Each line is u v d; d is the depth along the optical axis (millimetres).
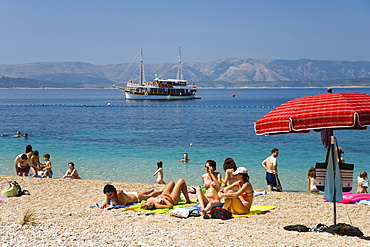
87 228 8938
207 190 11508
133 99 159875
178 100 159750
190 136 40875
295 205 12016
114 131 46500
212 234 8336
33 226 8945
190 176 21516
